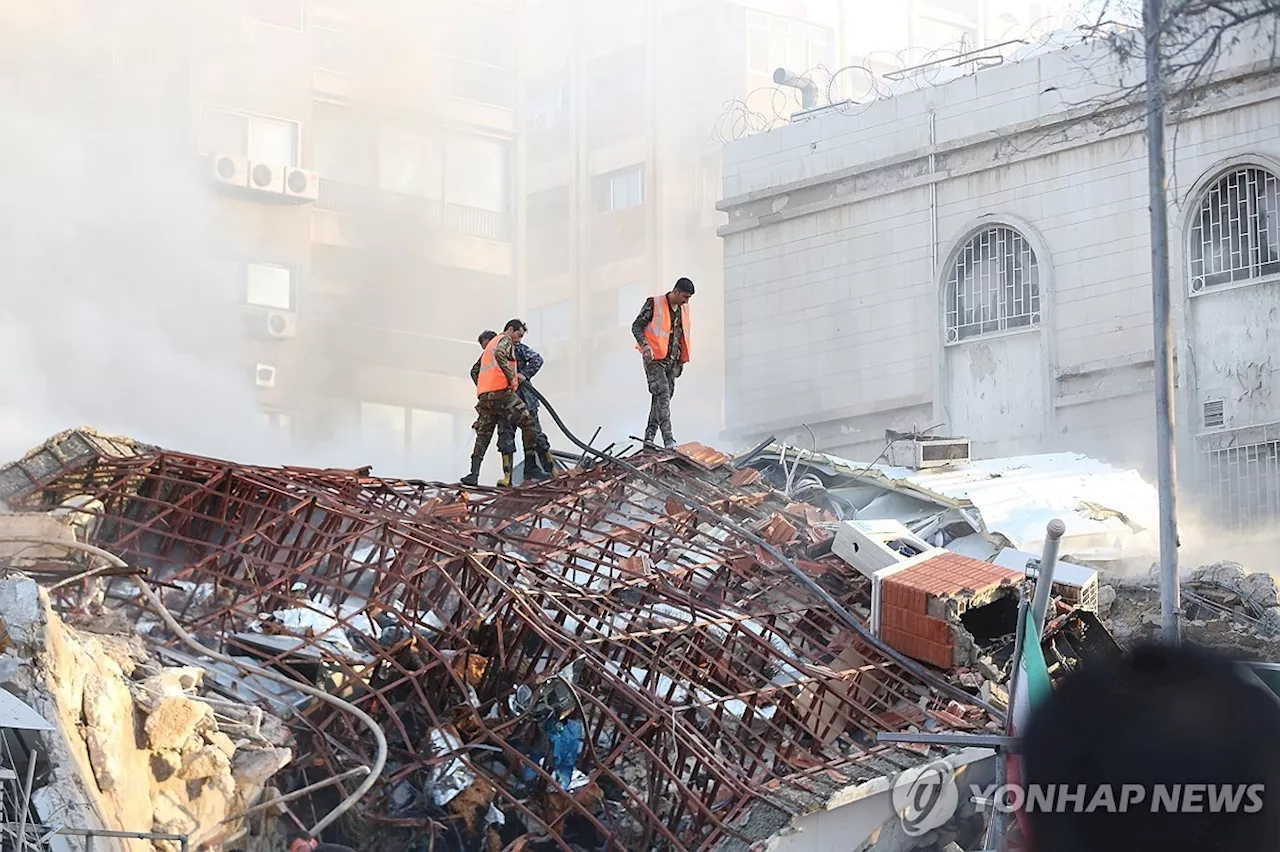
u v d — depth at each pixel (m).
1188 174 25.69
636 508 18.98
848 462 22.41
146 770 10.11
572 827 13.17
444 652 13.48
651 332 19.86
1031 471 22.39
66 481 15.19
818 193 30.72
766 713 14.98
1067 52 27.14
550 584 15.17
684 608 15.61
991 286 28.36
